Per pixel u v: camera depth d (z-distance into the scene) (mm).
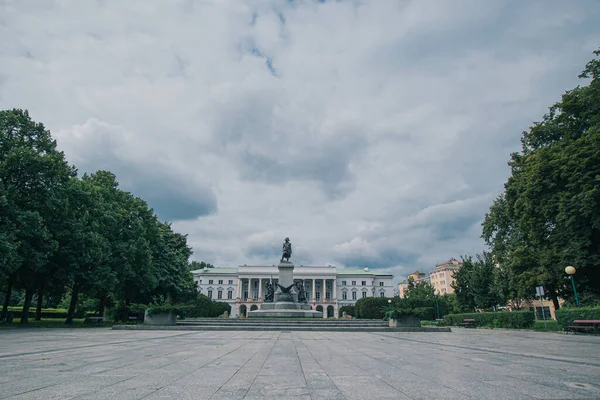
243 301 132500
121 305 50562
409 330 26797
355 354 11688
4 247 27312
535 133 37188
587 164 28594
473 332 26594
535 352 12336
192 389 6152
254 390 6113
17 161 31656
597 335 22234
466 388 6266
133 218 48125
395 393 5887
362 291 144375
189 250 71125
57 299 63688
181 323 31125
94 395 5648
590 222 28219
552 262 32406
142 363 9281
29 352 11734
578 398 5445
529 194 32312
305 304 43500
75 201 37031
